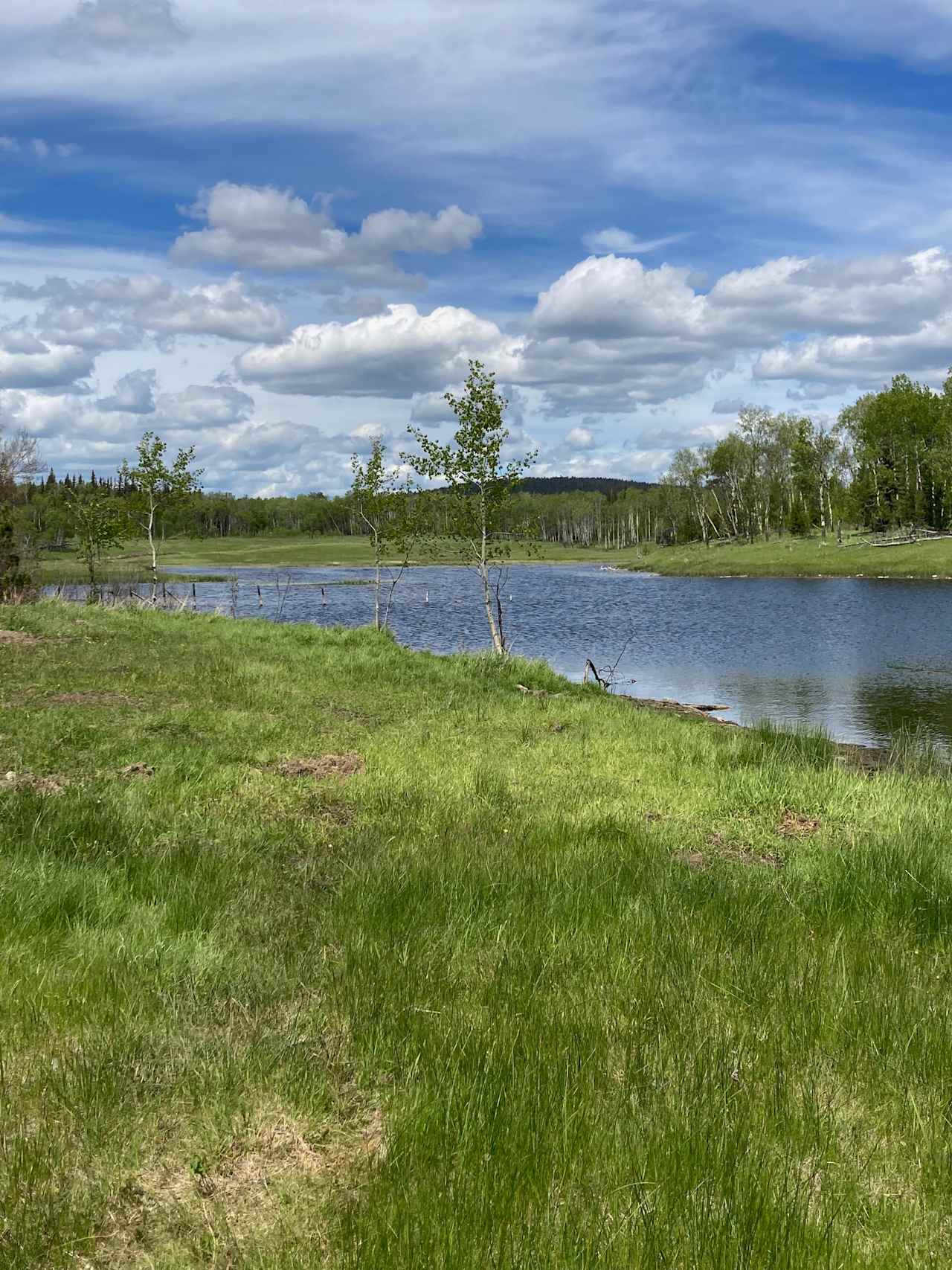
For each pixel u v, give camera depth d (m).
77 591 57.78
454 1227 2.98
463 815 9.86
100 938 5.58
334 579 96.25
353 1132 3.71
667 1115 3.73
